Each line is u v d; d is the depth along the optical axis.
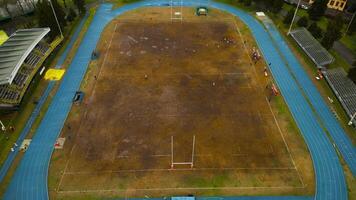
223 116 56.91
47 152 49.94
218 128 54.44
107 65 69.69
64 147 50.66
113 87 63.31
